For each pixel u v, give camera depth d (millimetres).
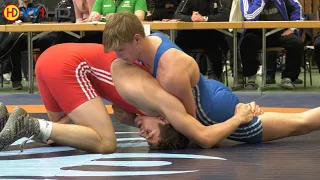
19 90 7875
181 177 2584
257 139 3518
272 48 7566
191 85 3168
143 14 6859
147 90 3131
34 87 8375
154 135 3287
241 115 3396
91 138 3199
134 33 2994
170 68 3061
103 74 3316
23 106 5809
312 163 2885
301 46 7473
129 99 3182
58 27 6594
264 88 7375
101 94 3439
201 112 3316
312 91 7383
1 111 3182
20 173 2709
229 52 9555
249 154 3152
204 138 3242
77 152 3295
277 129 3520
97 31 7094
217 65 7480
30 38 7148
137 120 3340
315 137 3758
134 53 3057
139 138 3797
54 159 3074
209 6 7551
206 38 7379
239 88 7512
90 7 7344
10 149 3420
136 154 3203
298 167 2785
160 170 2744
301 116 3578
